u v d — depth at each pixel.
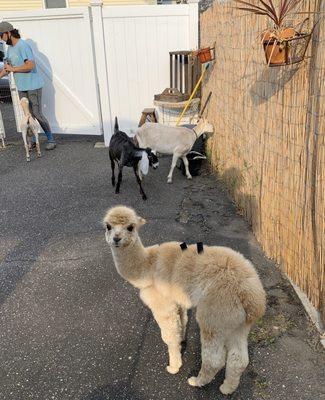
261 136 4.27
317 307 3.26
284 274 3.84
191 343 3.14
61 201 5.98
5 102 15.25
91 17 8.25
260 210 4.43
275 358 2.90
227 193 5.99
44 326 3.36
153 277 2.72
